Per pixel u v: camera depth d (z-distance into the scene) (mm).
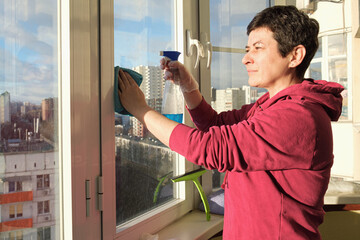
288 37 875
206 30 1632
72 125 917
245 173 893
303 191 850
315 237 888
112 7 1054
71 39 911
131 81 1019
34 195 858
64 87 919
